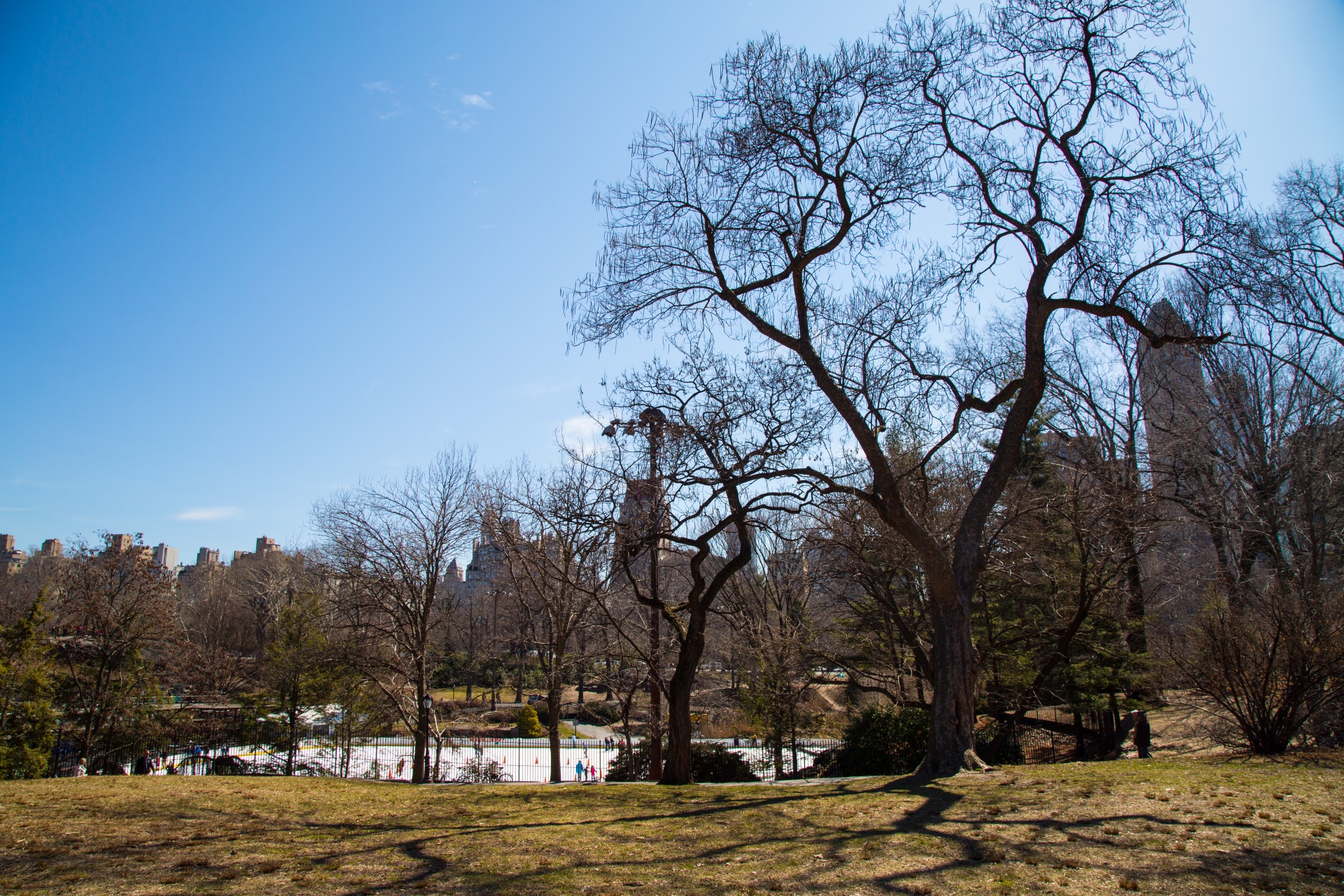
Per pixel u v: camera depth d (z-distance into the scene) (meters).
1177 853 6.43
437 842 7.69
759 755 29.14
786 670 23.27
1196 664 13.62
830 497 17.80
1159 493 21.00
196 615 66.31
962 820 8.09
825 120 13.53
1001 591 22.22
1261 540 23.70
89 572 25.95
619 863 6.80
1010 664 21.80
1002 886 5.70
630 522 15.88
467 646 56.62
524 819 9.15
